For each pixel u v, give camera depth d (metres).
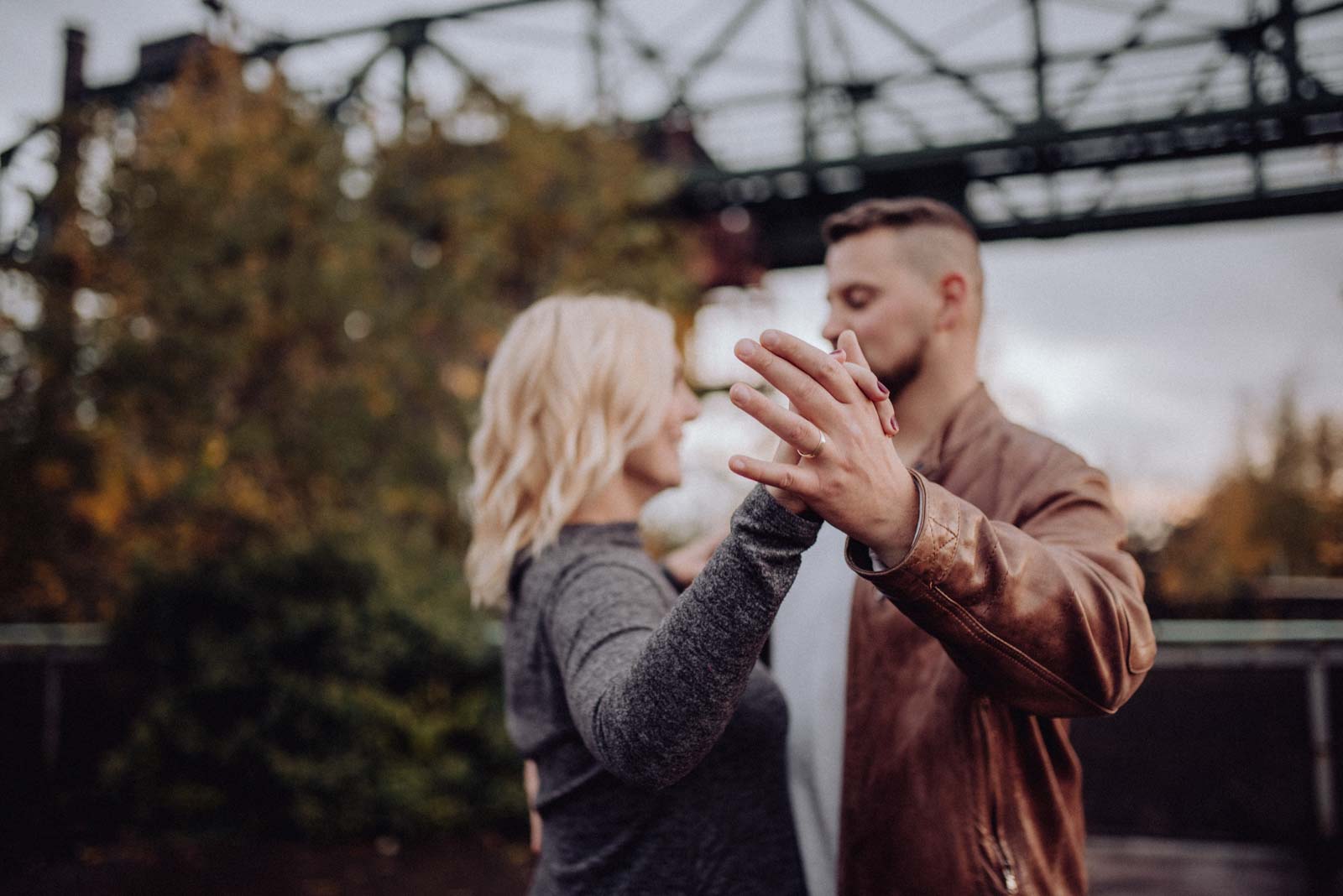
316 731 5.33
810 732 1.36
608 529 1.27
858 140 10.15
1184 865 4.43
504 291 8.80
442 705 5.51
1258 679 4.77
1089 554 1.05
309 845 5.16
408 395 7.64
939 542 0.83
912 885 1.15
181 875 4.67
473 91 8.68
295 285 6.73
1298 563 12.75
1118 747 4.89
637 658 0.89
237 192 6.86
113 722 5.95
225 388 6.73
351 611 5.57
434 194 8.48
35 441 6.34
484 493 1.36
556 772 1.17
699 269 9.86
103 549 6.77
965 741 1.14
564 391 1.25
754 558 0.81
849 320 1.48
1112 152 9.78
